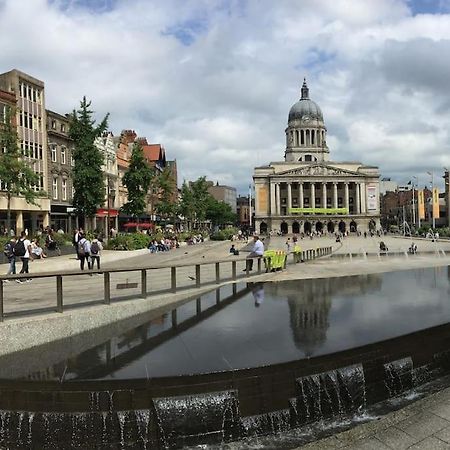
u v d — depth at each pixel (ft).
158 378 22.77
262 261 89.35
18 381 23.27
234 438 22.80
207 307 40.68
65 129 195.72
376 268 83.92
